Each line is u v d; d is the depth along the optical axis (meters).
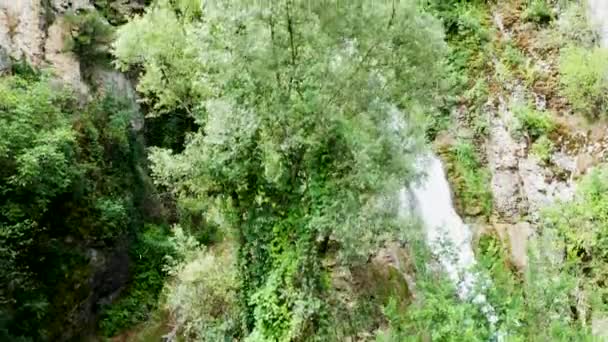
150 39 13.25
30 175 11.82
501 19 18.16
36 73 14.55
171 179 13.39
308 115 9.87
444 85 11.87
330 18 9.94
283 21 9.70
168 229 16.16
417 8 10.48
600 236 12.15
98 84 16.30
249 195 11.31
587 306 10.31
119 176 15.24
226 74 9.98
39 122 12.85
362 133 10.00
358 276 12.00
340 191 9.98
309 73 9.84
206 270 12.12
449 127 16.55
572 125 15.24
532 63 16.94
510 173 15.41
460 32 17.95
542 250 8.25
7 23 15.20
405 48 10.41
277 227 10.84
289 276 10.43
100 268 13.91
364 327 11.00
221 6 9.66
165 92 13.59
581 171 14.34
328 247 11.52
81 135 14.38
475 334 6.48
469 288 7.02
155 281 15.14
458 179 15.66
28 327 12.17
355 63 10.16
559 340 6.44
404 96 10.70
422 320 6.89
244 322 11.36
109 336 14.05
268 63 9.83
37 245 12.61
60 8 16.44
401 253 13.04
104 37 16.34
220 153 10.67
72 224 13.38
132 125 16.52
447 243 9.14
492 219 14.91
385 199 10.30
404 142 10.64
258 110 10.05
